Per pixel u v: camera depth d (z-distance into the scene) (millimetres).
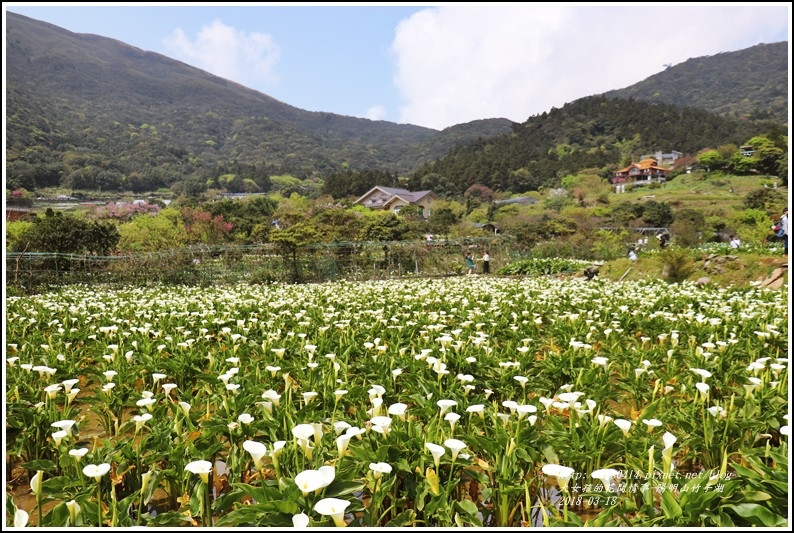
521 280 20922
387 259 27859
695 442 4020
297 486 2941
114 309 11516
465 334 7902
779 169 98750
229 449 4148
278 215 51094
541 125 174375
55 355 6531
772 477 3172
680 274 18281
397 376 5715
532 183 130500
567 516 2982
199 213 39875
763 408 4406
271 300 14281
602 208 79625
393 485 3359
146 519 3049
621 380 5902
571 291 14961
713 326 8234
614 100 173500
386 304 12852
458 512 3193
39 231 22891
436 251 29812
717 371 5750
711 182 101062
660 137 142875
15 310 11445
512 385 5480
